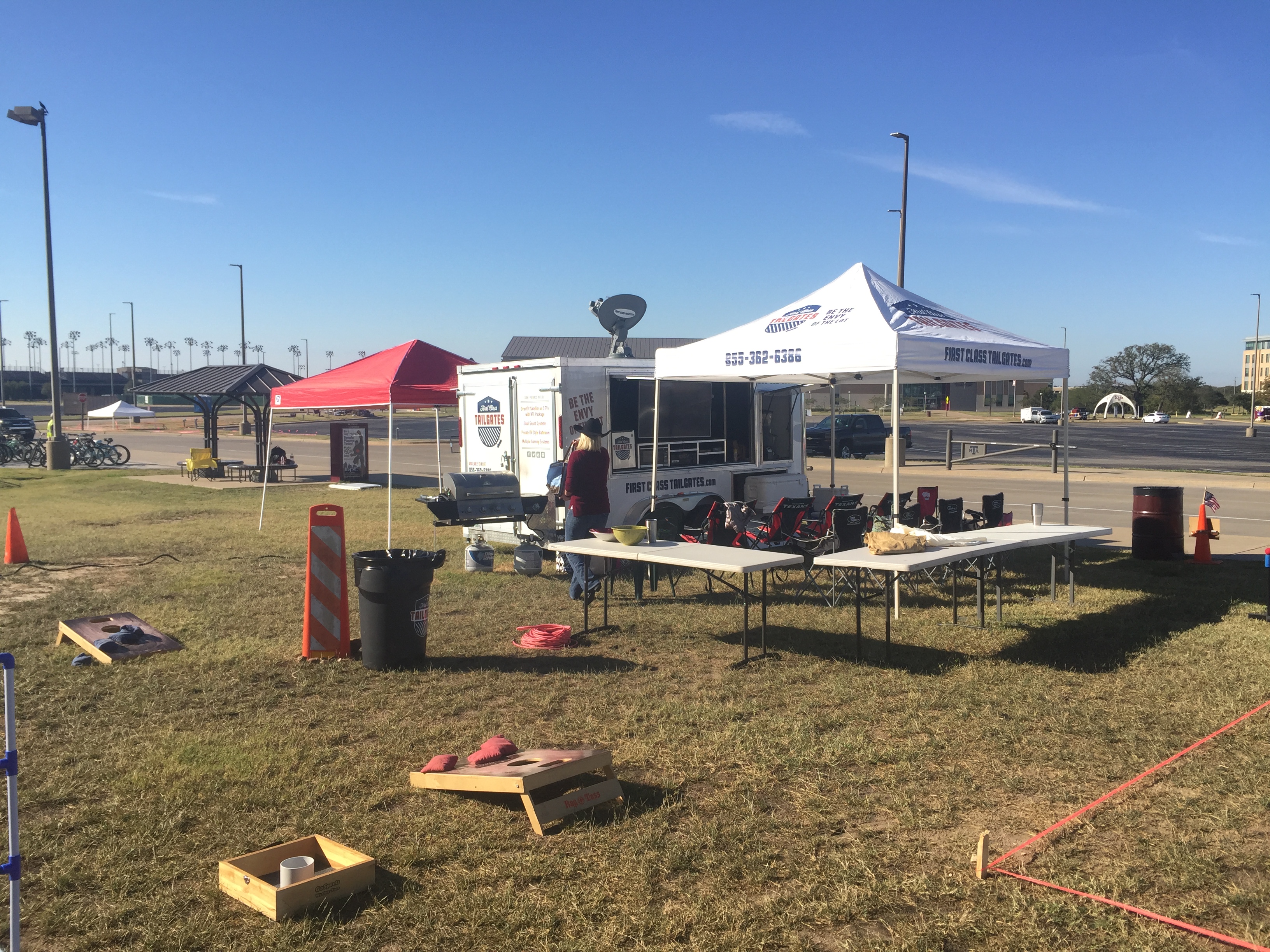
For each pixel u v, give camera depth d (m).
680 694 5.66
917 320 7.54
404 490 19.59
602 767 4.17
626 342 11.97
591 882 3.39
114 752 4.69
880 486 19.86
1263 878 3.36
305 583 6.64
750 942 3.00
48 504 17.34
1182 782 4.21
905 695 5.56
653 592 8.87
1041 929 3.06
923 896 3.29
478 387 10.95
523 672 6.16
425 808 4.06
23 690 5.77
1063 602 8.24
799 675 6.03
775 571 9.73
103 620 7.14
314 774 4.42
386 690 5.80
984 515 10.04
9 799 2.65
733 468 11.42
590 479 8.38
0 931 3.16
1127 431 50.97
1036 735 4.85
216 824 3.88
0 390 74.50
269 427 22.28
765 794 4.19
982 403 87.62
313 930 3.12
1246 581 9.02
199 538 12.67
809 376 11.02
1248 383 171.75
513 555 10.73
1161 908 3.19
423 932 3.08
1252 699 5.34
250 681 5.99
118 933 3.08
